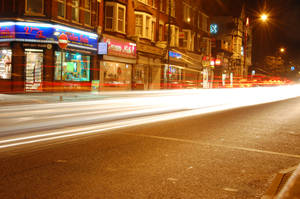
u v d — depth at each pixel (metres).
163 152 5.94
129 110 13.85
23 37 19.62
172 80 36.97
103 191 3.78
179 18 38.12
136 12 29.50
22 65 19.92
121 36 27.47
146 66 32.47
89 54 24.08
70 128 8.65
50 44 20.42
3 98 16.59
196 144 6.77
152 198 3.59
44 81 20.50
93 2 24.53
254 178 4.45
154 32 32.81
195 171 4.73
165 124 9.76
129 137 7.42
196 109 15.34
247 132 8.55
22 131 8.06
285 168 5.02
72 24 22.17
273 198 3.54
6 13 19.78
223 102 20.92
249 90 40.44
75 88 22.75
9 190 3.75
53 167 4.79
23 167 4.76
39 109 13.18
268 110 15.16
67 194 3.65
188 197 3.65
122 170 4.70
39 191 3.73
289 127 9.64
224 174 4.61
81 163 5.05
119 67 27.91
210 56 48.47
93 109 13.73
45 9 20.25
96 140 6.99
